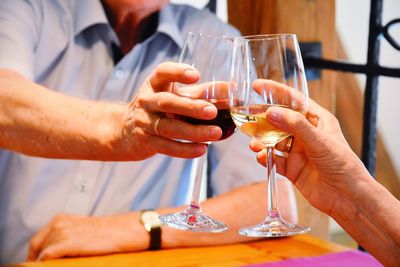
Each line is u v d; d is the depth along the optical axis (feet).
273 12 5.23
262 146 3.26
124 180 4.93
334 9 5.11
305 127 2.78
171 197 5.03
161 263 3.68
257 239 4.12
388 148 6.71
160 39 5.08
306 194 3.16
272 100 2.85
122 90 5.00
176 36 5.04
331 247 3.93
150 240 3.99
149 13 5.04
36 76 4.94
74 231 4.02
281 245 4.00
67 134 3.51
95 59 5.00
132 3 4.97
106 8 5.03
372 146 4.80
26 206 4.84
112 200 4.91
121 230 4.01
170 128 3.05
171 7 5.42
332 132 3.07
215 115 2.98
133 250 3.98
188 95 3.08
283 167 3.18
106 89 4.98
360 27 6.39
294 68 2.87
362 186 2.99
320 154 2.89
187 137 3.05
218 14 6.38
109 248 3.93
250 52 2.89
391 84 6.40
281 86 2.86
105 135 3.40
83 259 3.79
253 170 4.92
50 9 4.92
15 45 4.59
